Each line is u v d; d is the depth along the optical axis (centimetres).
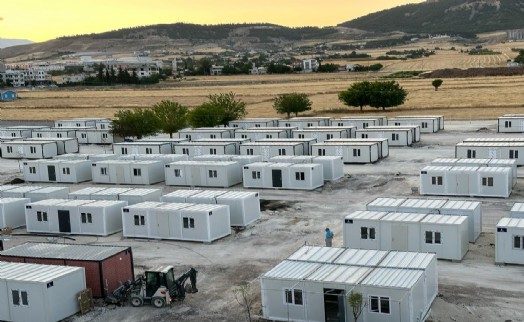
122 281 3734
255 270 4031
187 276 3622
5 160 9881
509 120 10000
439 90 18412
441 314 3194
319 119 11294
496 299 3350
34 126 13725
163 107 11331
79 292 3438
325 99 18225
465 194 5797
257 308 3403
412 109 14625
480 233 4566
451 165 6256
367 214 4366
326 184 6744
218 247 4591
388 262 3344
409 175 6988
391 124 10862
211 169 6906
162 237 4859
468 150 7219
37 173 7838
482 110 13650
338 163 6969
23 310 3316
